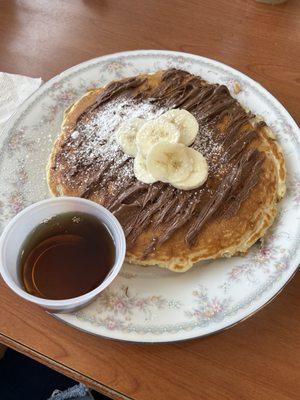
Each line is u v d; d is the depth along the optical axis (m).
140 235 0.24
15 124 0.28
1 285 0.24
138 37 0.34
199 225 0.24
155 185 0.25
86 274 0.21
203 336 0.21
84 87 0.30
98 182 0.25
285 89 0.31
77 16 0.35
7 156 0.27
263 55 0.33
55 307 0.20
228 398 0.20
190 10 0.35
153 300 0.22
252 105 0.29
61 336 0.22
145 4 0.36
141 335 0.21
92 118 0.28
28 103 0.29
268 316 0.23
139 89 0.29
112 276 0.20
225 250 0.24
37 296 0.21
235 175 0.25
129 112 0.27
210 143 0.26
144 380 0.21
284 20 0.35
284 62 0.32
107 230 0.22
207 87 0.29
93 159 0.26
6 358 0.33
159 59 0.31
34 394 0.32
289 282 0.23
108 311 0.22
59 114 0.29
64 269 0.22
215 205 0.24
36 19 0.35
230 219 0.24
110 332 0.21
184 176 0.24
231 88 0.29
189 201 0.24
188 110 0.27
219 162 0.25
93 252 0.22
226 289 0.22
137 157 0.25
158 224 0.24
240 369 0.21
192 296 0.22
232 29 0.34
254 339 0.22
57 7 0.36
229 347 0.22
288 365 0.21
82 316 0.21
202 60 0.31
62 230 0.23
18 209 0.25
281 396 0.20
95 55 0.33
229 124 0.27
